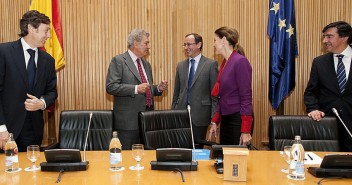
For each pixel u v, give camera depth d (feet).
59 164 6.21
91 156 7.43
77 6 13.07
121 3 13.25
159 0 13.38
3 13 12.96
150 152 7.84
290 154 6.13
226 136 9.22
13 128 8.25
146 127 9.25
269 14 12.91
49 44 12.34
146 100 10.92
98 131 9.61
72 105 13.29
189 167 6.26
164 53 13.50
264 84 13.57
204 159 7.13
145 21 13.37
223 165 5.93
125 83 10.67
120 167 6.50
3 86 8.26
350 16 13.16
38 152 6.34
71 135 9.49
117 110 10.85
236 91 8.87
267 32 13.23
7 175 5.96
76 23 13.12
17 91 8.25
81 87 13.30
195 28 13.43
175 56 13.52
